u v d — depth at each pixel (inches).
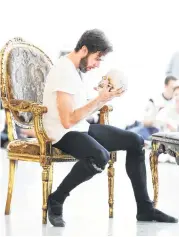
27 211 243.1
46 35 487.2
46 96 209.0
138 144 218.1
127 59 454.3
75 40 484.1
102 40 207.5
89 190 311.9
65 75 204.5
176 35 448.8
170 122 422.9
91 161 201.9
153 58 449.7
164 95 425.1
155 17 453.7
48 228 207.2
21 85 227.1
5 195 282.2
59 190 209.9
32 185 321.7
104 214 239.6
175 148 213.3
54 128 207.8
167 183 328.2
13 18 490.9
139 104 449.7
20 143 218.8
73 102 205.2
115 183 340.8
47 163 207.8
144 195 222.1
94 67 210.4
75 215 236.8
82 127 218.7
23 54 230.5
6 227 208.4
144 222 221.1
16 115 226.1
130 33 457.7
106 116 235.1
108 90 200.4
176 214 238.4
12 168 230.1
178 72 422.0
